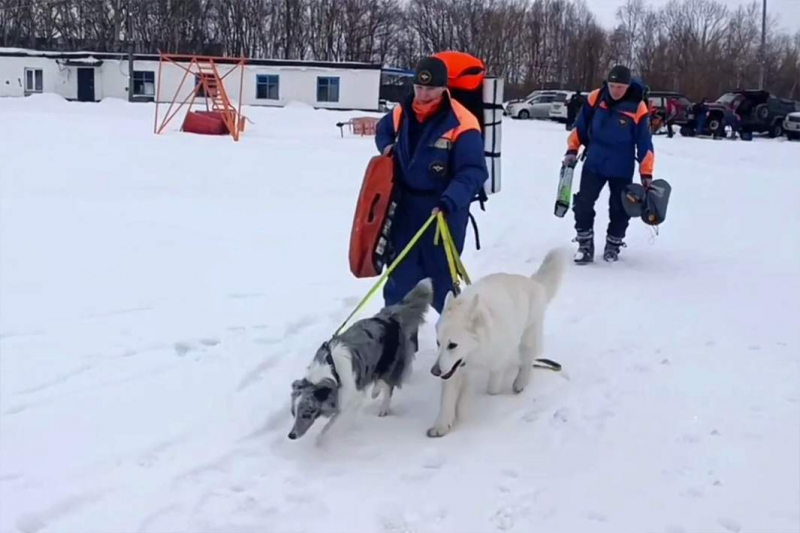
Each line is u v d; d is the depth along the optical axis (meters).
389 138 5.85
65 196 12.45
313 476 4.21
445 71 5.32
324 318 6.71
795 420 4.89
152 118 33.09
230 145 22.91
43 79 45.88
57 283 7.48
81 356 5.67
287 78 44.03
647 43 70.38
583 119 9.02
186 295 7.26
